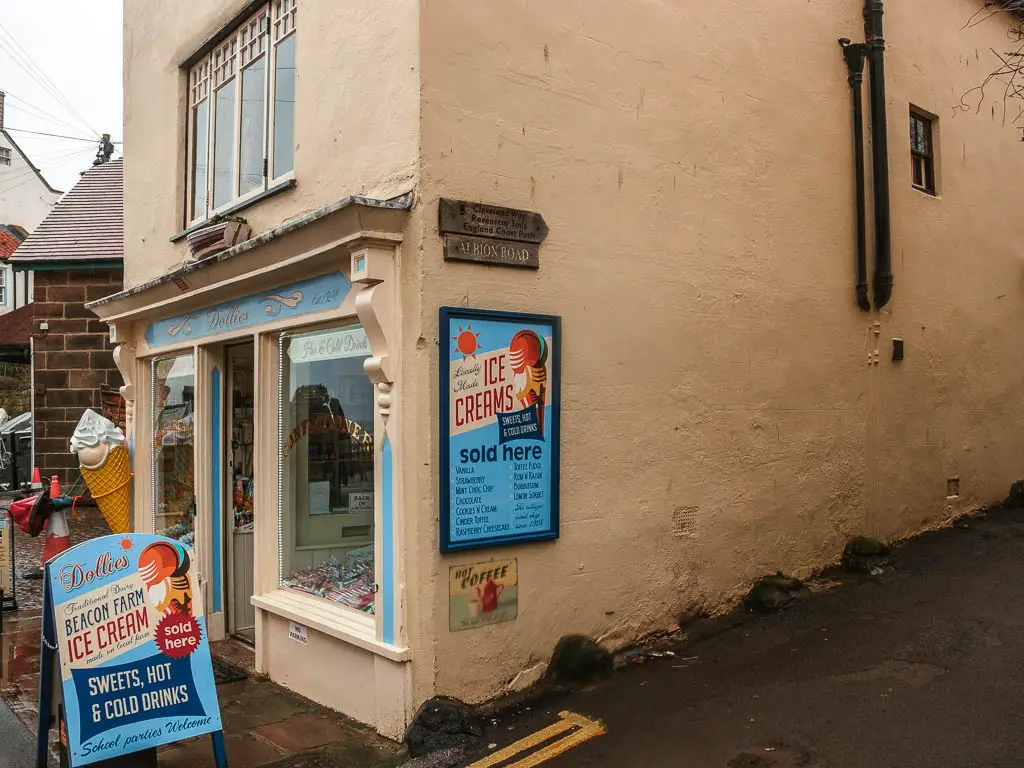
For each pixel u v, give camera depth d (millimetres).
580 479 5547
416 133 4781
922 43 8695
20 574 9539
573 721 4852
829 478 7480
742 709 4906
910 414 8383
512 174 5188
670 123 6160
